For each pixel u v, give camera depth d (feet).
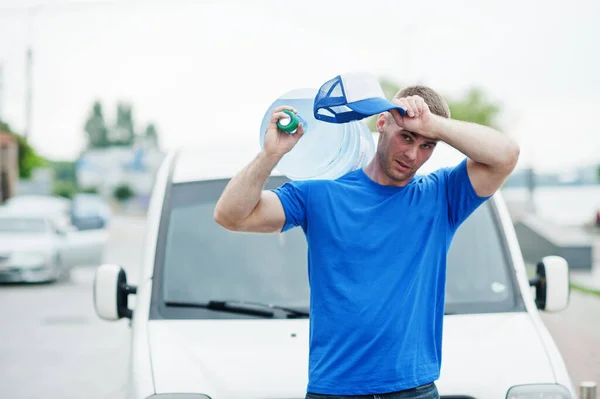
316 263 11.64
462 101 120.57
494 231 17.94
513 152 11.38
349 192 11.72
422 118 11.13
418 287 11.56
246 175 11.32
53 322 49.32
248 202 11.41
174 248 17.54
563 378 14.80
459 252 17.60
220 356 15.10
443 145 19.75
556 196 150.61
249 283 17.08
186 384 14.49
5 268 65.87
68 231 69.51
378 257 11.46
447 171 12.19
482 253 17.60
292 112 11.26
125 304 16.99
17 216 70.33
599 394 29.86
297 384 14.48
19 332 46.03
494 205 18.44
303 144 12.72
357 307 11.34
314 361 11.59
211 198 18.25
